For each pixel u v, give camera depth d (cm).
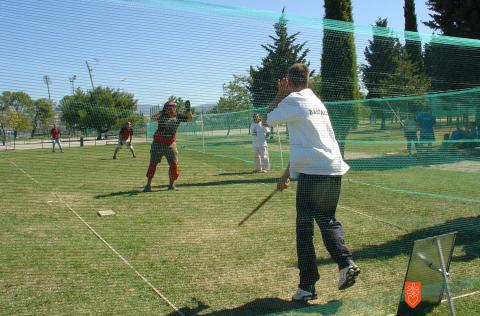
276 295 395
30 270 445
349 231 573
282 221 636
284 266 462
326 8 1188
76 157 1089
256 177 1086
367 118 1127
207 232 581
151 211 698
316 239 545
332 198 377
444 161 1144
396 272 439
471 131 1159
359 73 830
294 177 384
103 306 369
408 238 544
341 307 357
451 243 360
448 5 1770
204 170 1227
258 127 1173
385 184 920
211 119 1445
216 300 383
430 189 868
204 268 455
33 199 767
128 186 927
